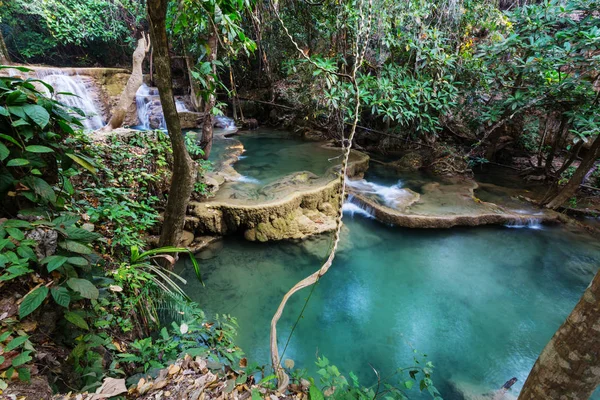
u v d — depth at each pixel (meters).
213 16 2.62
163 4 2.21
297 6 7.49
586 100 6.12
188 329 2.50
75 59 12.20
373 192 7.77
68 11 10.04
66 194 2.14
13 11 9.48
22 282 1.62
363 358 3.85
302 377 1.99
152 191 4.82
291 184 6.72
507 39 6.17
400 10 6.16
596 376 1.24
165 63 2.46
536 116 9.18
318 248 5.72
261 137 11.56
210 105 6.72
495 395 3.31
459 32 7.26
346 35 6.61
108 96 9.90
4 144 1.65
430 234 6.54
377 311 4.61
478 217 6.64
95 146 4.12
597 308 1.15
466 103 8.05
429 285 5.16
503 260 5.79
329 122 10.87
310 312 4.49
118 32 11.30
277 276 5.08
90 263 1.99
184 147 2.89
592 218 7.21
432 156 9.68
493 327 4.36
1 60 8.72
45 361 1.56
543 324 4.42
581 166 6.83
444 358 3.87
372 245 6.15
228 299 4.51
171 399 1.64
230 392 1.70
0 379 1.34
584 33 5.27
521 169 9.65
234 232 5.84
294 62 7.32
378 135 11.08
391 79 6.66
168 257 2.51
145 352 2.06
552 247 6.17
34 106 1.67
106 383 1.57
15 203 1.80
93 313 1.98
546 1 6.09
